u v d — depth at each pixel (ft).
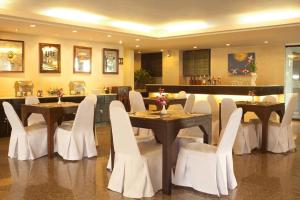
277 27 21.42
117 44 31.81
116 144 11.93
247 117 25.84
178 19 22.58
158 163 12.14
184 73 37.52
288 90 31.65
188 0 17.29
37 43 25.84
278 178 13.73
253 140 18.86
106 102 28.89
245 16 21.26
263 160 16.72
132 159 11.61
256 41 28.84
